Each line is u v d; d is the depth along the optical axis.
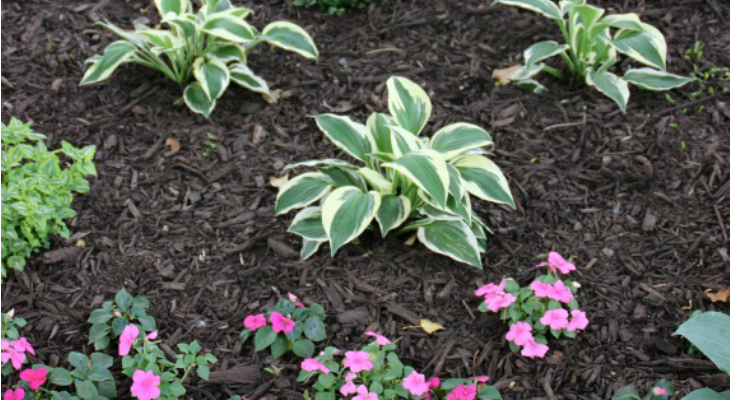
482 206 2.24
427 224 2.14
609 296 2.10
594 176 2.27
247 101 2.43
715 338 1.86
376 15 2.59
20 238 2.15
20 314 2.09
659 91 2.41
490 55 2.50
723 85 2.40
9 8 2.62
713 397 1.84
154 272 2.15
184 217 2.23
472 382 1.97
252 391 2.00
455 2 2.61
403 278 2.13
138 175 2.30
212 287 2.13
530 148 2.33
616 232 2.19
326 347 2.03
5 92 2.44
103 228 2.22
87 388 1.95
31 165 2.16
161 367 2.01
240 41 2.31
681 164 2.28
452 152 2.11
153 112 2.41
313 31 2.57
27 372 1.93
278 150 2.34
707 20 2.52
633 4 2.57
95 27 2.57
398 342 2.05
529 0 2.36
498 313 2.07
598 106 2.39
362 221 2.05
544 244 2.18
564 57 2.40
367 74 2.47
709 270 2.12
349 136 2.15
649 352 2.02
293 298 2.05
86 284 2.13
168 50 2.32
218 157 2.33
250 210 2.24
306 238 2.12
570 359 2.02
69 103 2.43
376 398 1.90
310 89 2.45
